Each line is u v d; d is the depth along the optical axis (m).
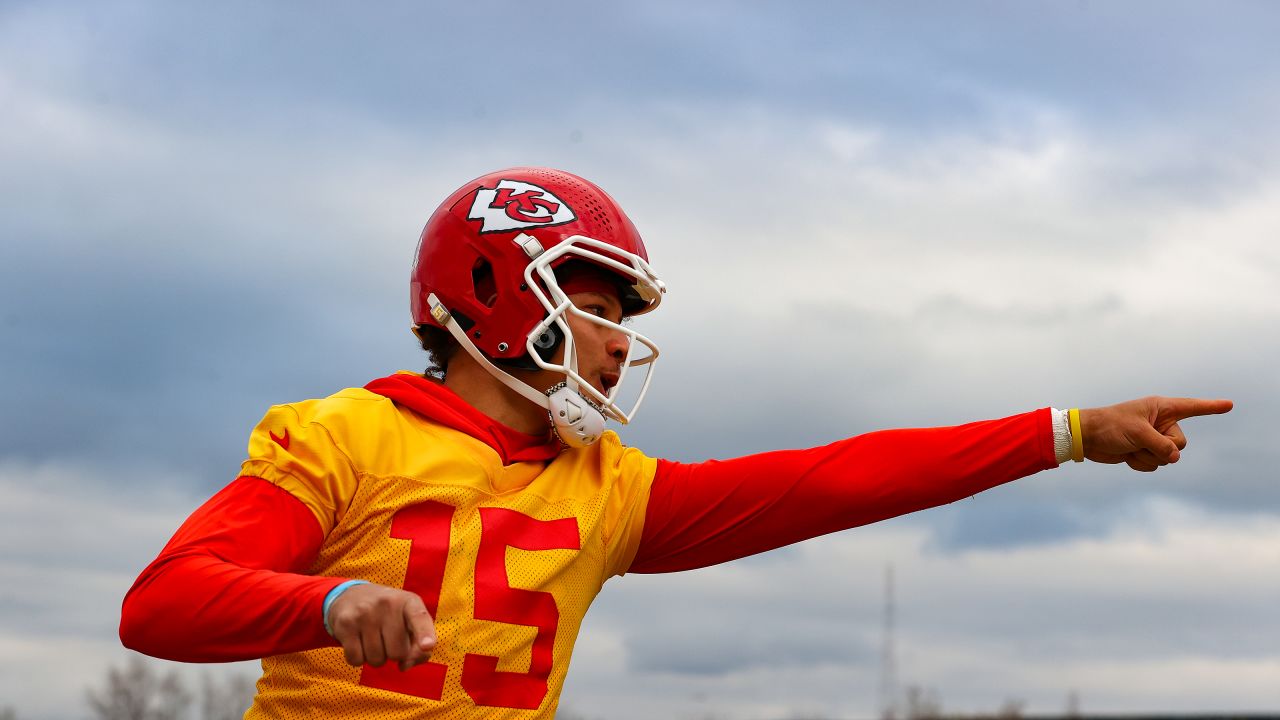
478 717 4.52
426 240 5.20
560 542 4.78
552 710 4.75
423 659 3.50
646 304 5.44
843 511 5.03
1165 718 33.28
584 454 5.09
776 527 5.07
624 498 5.02
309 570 4.52
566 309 4.90
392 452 4.60
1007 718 38.31
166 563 3.98
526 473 4.89
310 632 3.71
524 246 4.91
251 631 3.78
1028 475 5.07
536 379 5.03
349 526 4.49
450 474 4.65
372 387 4.90
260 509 4.26
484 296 5.05
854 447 5.11
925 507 5.07
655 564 5.23
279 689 4.55
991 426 5.07
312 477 4.36
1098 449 5.02
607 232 5.08
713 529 5.09
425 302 5.16
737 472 5.09
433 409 4.81
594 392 4.88
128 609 3.96
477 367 5.05
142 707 35.62
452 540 4.57
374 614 3.54
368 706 4.44
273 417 4.52
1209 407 4.98
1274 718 32.09
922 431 5.11
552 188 5.13
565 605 4.78
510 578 4.63
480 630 4.54
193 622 3.84
